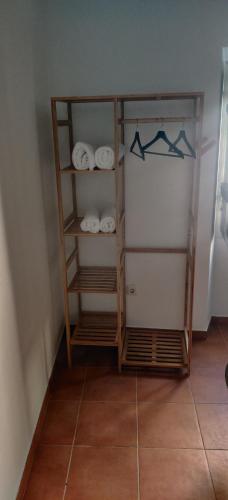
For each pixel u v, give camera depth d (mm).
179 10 2145
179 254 2643
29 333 1919
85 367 2562
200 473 1781
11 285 1633
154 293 2771
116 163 2020
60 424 2090
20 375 1755
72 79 2326
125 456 1877
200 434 2000
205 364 2551
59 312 2725
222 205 2582
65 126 2420
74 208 2557
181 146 2393
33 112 2025
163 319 2840
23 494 1697
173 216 2557
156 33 2197
